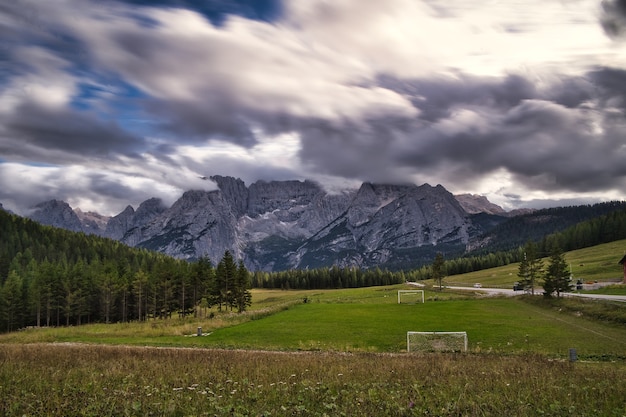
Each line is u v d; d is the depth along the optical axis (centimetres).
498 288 12769
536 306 7394
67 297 11975
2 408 1486
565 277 7669
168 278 12131
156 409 1498
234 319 7050
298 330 5575
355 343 4644
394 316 6631
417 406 1548
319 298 12025
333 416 1415
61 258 18950
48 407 1494
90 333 6172
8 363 2600
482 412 1464
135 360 2828
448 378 2144
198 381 2058
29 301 11812
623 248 16675
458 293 10981
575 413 1494
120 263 16225
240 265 12081
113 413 1455
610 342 4141
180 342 5053
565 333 4712
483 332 4994
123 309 12300
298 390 1827
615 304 5700
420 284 16825
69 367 2538
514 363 2823
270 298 16300
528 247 9994
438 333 4938
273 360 2930
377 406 1538
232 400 1636
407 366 2598
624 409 1557
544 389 1875
